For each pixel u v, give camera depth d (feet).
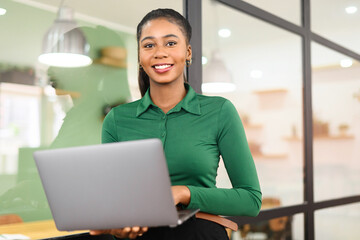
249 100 7.78
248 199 3.76
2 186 4.71
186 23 4.12
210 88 7.03
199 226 3.64
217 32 7.22
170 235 3.61
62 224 3.17
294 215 8.80
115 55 5.80
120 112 4.22
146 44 3.99
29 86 4.92
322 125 9.96
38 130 5.00
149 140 2.80
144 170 2.85
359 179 11.15
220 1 7.25
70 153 2.96
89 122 5.50
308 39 9.39
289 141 8.70
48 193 3.11
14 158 4.80
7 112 4.73
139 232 3.20
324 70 10.09
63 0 5.25
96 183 2.95
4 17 4.73
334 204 10.08
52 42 5.15
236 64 7.54
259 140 7.96
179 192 3.46
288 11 8.97
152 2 6.26
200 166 3.83
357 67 11.28
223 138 3.93
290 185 8.67
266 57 8.23
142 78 4.63
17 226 4.83
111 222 3.03
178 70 3.98
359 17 11.25
